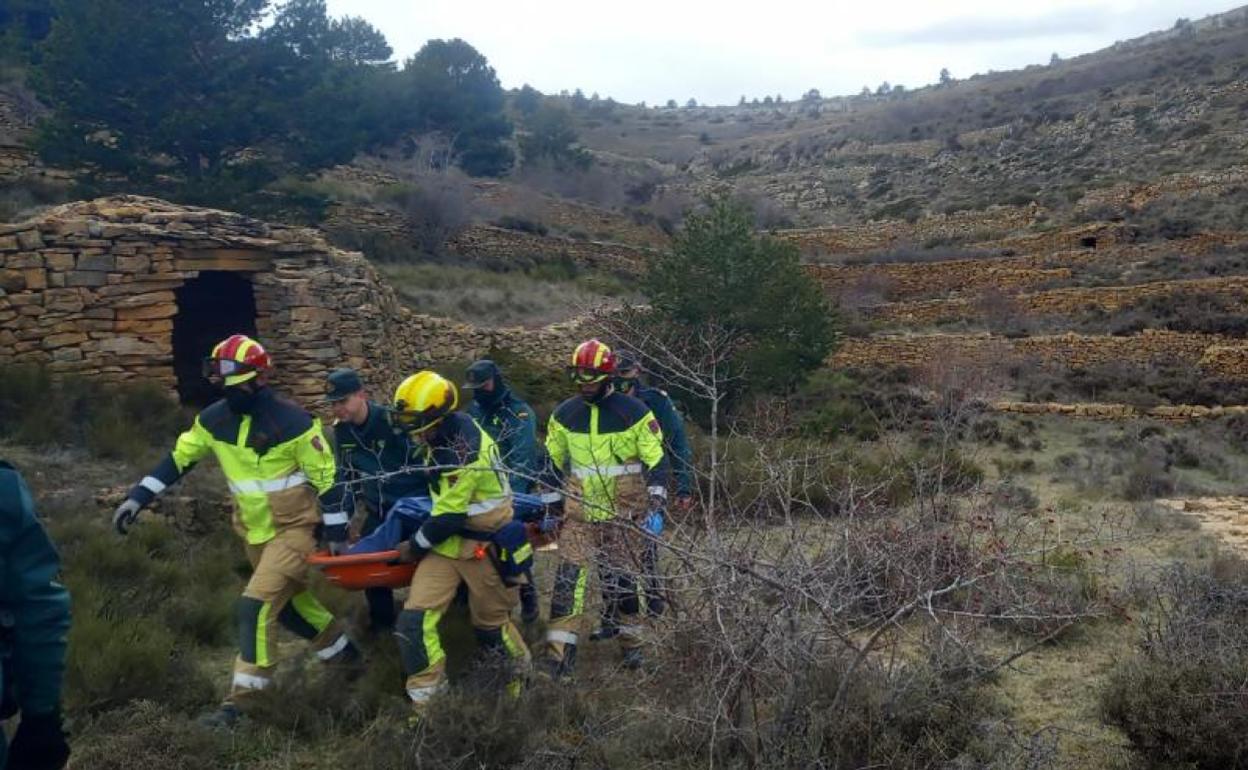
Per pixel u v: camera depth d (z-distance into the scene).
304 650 5.91
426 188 32.59
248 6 22.52
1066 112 62.84
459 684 4.80
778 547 4.53
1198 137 50.78
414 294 23.84
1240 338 26.94
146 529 7.21
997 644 5.87
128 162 20.66
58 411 9.59
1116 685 4.97
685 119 118.00
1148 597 6.79
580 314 22.56
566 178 49.44
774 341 17.53
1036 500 11.27
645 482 5.64
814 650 4.15
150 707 4.55
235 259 11.96
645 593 4.51
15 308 10.15
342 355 12.55
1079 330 29.75
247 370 4.91
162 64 21.06
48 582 2.55
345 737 4.75
